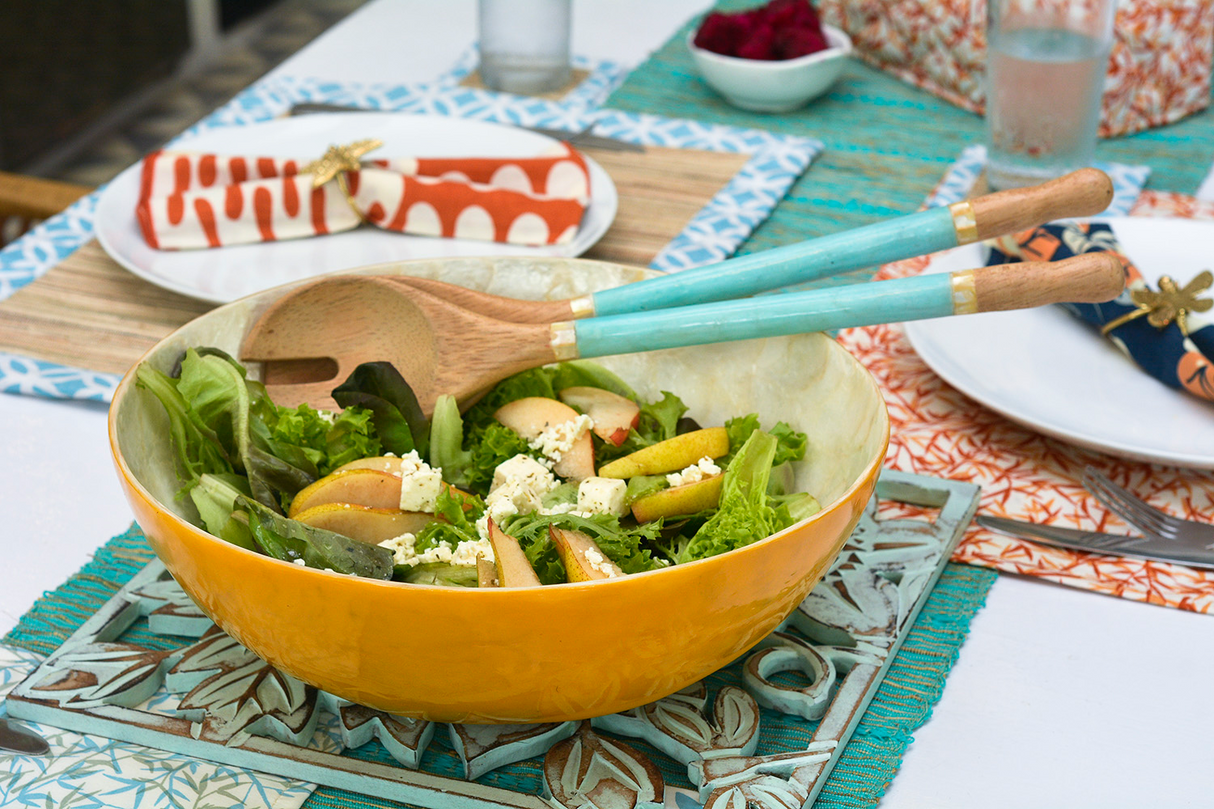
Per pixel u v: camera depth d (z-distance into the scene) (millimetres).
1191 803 605
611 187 1204
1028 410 905
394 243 1143
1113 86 1461
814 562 560
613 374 799
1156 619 740
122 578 753
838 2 1686
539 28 1530
